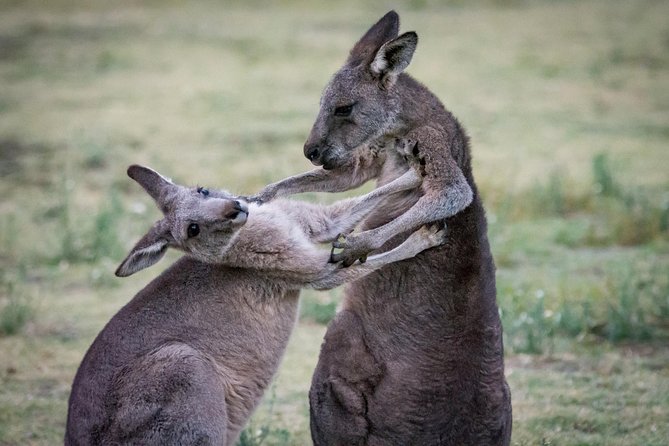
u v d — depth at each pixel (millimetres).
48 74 30219
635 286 14539
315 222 9172
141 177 9422
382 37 9977
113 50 32938
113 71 30469
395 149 9438
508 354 12875
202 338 8602
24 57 32219
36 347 13320
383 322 8633
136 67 30922
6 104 27078
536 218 18453
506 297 14312
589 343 13164
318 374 8750
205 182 19938
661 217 17453
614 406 11297
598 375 12172
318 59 31297
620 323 13258
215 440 8203
